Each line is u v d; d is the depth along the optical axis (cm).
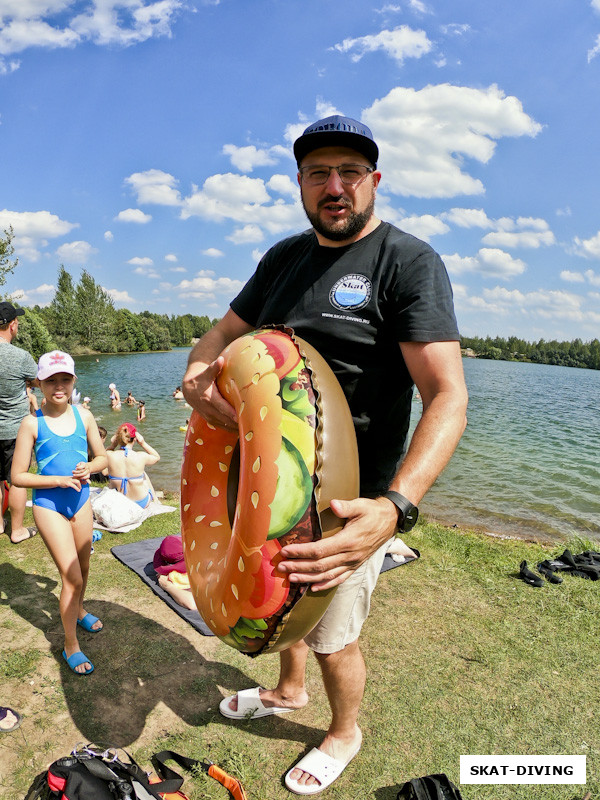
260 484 160
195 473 230
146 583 433
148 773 248
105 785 210
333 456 162
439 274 187
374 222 205
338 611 218
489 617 389
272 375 171
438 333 179
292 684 287
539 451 1620
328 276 201
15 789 239
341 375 199
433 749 267
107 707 293
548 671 329
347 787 245
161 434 1566
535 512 913
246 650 176
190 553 220
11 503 501
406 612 394
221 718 288
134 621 379
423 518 829
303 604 162
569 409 3281
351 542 144
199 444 230
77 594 320
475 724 284
